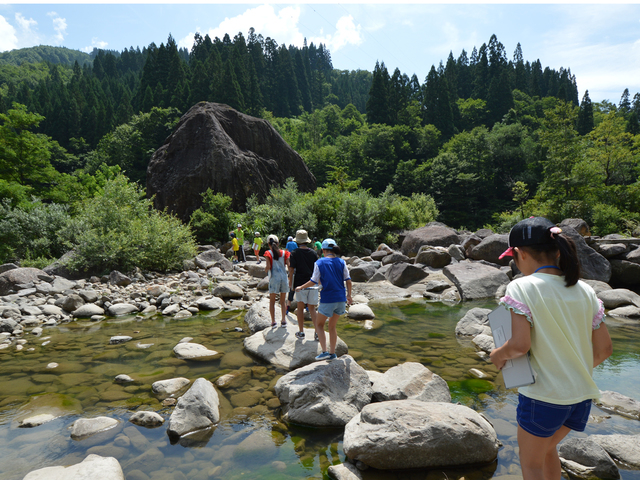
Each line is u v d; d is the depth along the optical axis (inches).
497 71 4566.9
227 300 391.5
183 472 117.3
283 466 120.5
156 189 920.9
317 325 188.5
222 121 1013.2
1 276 402.3
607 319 308.0
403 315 328.2
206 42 4938.5
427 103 3698.3
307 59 6451.8
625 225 1002.1
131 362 215.9
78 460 124.0
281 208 807.1
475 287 404.8
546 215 1291.8
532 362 71.5
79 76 5807.1
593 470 115.0
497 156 2728.8
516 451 127.8
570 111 1390.3
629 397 159.9
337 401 151.7
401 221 825.5
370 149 2910.9
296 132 4077.3
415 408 134.0
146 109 3238.2
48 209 612.1
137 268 471.8
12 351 237.8
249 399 167.9
